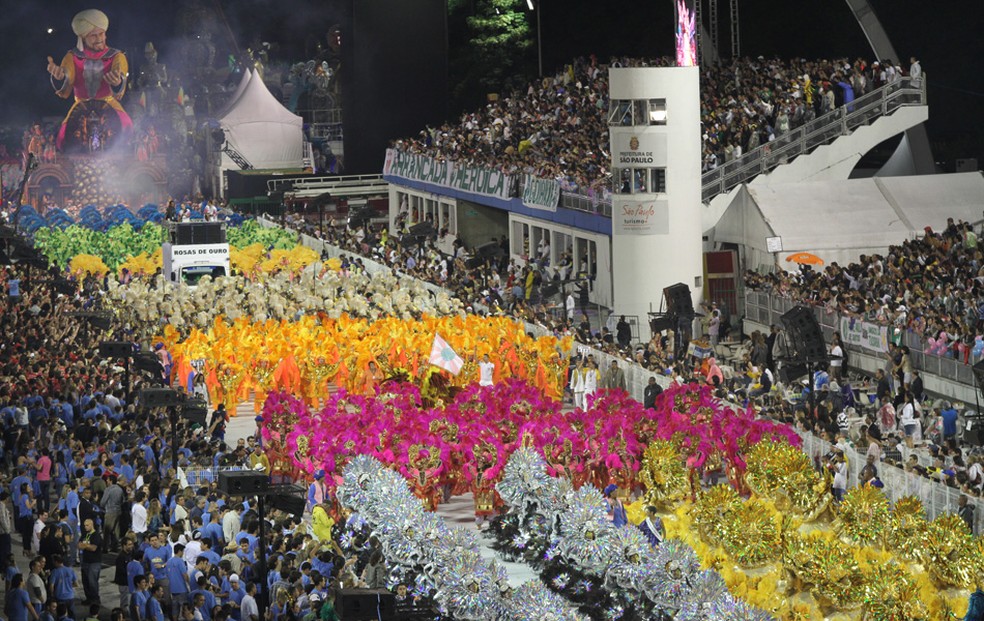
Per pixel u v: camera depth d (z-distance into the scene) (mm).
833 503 31141
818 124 71312
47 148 129875
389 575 30344
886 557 29094
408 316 63312
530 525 35562
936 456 40062
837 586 27359
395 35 110750
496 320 57312
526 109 89312
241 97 123062
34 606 29422
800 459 31672
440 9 110875
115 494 36750
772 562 29141
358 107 111438
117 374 49531
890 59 77250
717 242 70000
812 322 45719
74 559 36188
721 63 81125
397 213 101000
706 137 72188
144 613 28750
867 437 40750
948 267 56875
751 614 25906
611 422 40375
